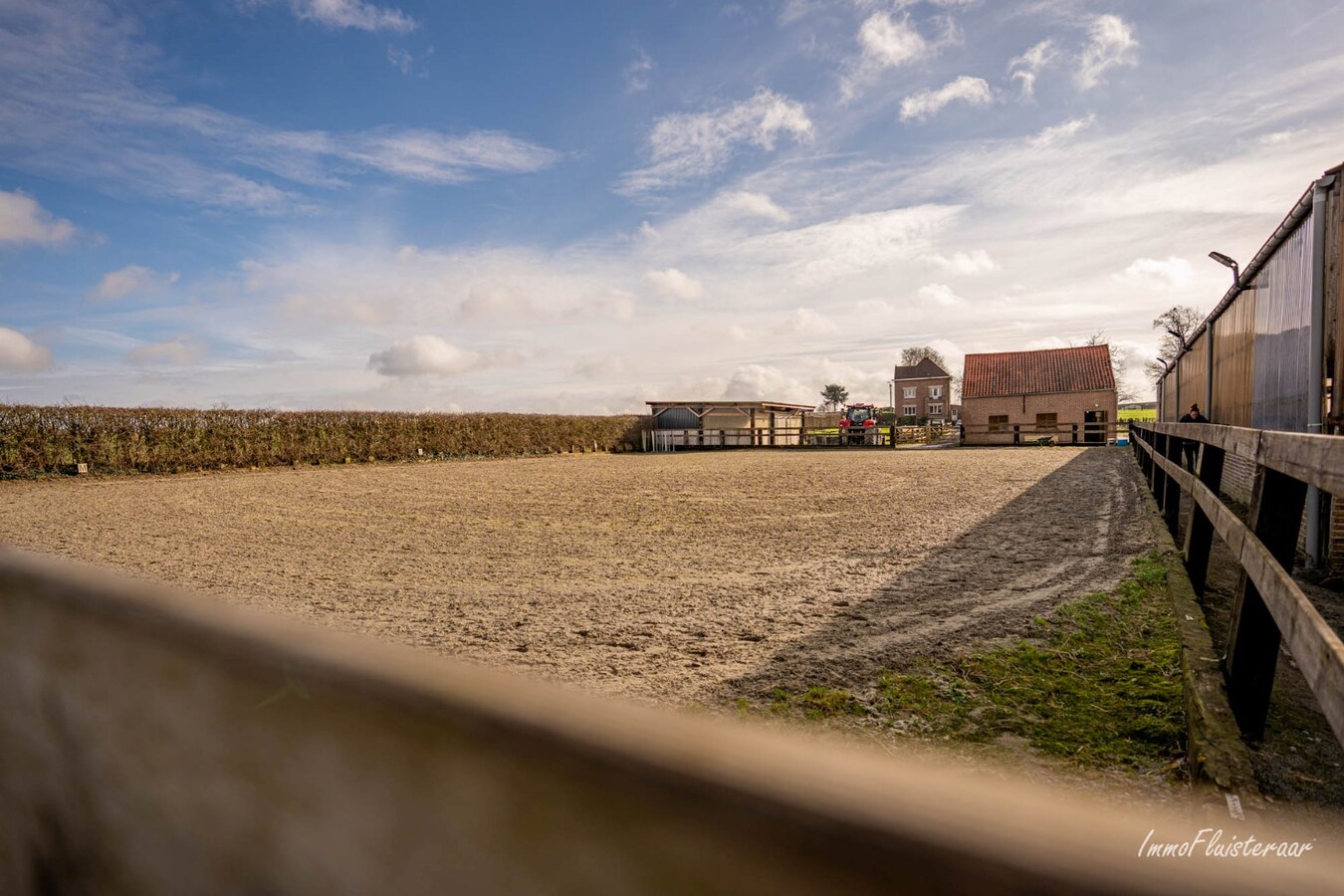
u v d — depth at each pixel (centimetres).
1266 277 1027
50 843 45
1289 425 905
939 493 1377
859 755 19
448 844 23
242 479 2005
